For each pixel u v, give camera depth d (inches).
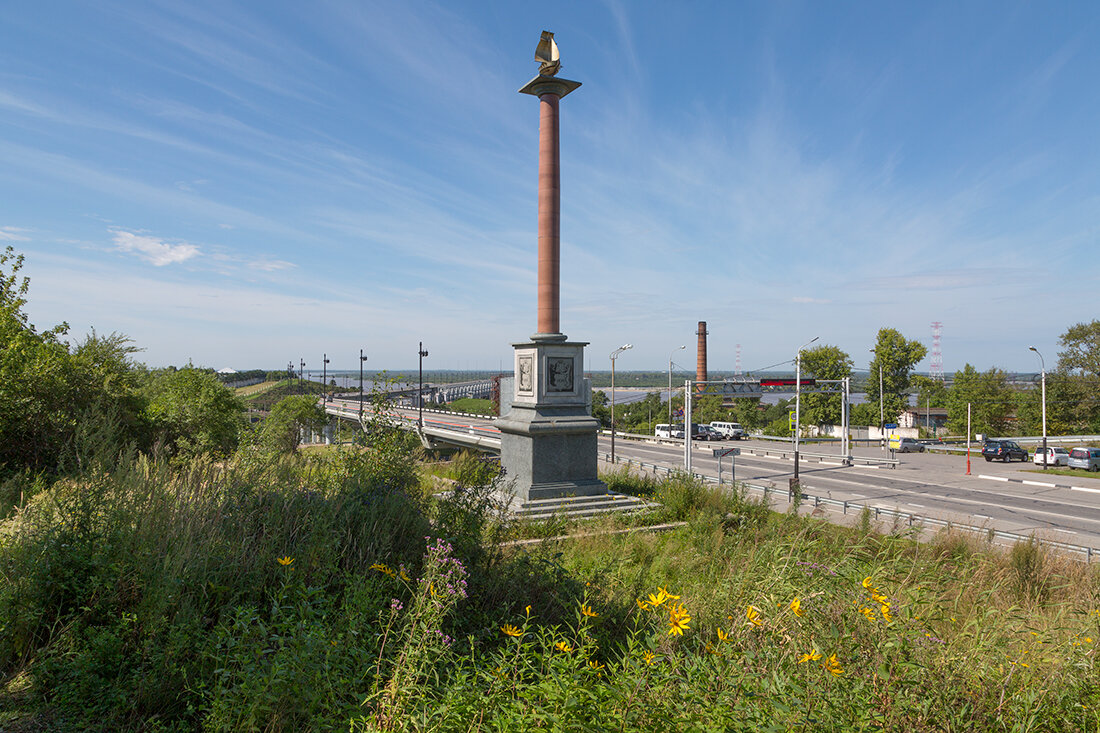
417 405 3486.7
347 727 150.6
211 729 149.3
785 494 1018.1
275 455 343.0
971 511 924.6
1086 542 703.1
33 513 235.3
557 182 752.3
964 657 186.1
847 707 150.6
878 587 226.2
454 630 216.5
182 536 221.8
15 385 611.8
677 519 612.4
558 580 270.5
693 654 173.5
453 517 291.4
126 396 809.5
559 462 707.4
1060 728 171.0
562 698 135.3
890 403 2928.2
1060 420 2519.7
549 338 714.8
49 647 182.1
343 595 224.2
